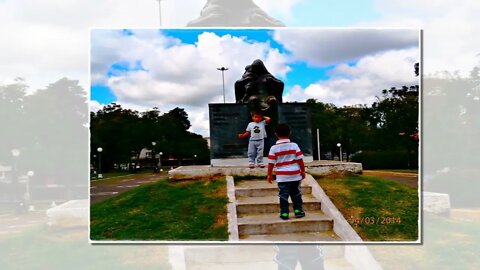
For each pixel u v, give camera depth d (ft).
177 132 58.39
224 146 23.85
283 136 16.58
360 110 49.62
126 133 50.93
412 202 18.72
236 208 17.74
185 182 21.42
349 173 22.08
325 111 51.16
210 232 16.20
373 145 47.03
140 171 51.55
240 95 25.50
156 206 19.06
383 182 21.02
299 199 16.58
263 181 21.17
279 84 25.27
